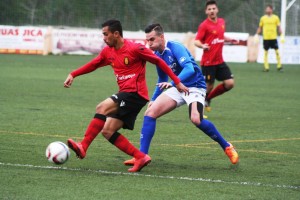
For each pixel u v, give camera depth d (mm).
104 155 14836
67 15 68500
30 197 10742
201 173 13156
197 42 23422
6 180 11906
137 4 68500
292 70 48969
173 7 68500
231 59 58344
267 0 66062
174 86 13570
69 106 24438
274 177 12898
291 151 16094
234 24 67625
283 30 54938
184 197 11039
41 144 16047
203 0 68438
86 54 60031
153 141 17172
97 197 10867
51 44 59562
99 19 68562
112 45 13219
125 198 10859
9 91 29031
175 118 22172
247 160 14781
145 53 13125
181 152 15641
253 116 23297
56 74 39250
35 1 68625
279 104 27469
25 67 43906
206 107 23938
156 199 10859
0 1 68500
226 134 18875
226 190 11633
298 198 11156
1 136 17047
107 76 40625
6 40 59594
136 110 13430
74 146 12789
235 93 31906
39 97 27141
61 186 11570
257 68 50469
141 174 12891
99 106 13180
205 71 23750
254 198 11078
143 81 13445
